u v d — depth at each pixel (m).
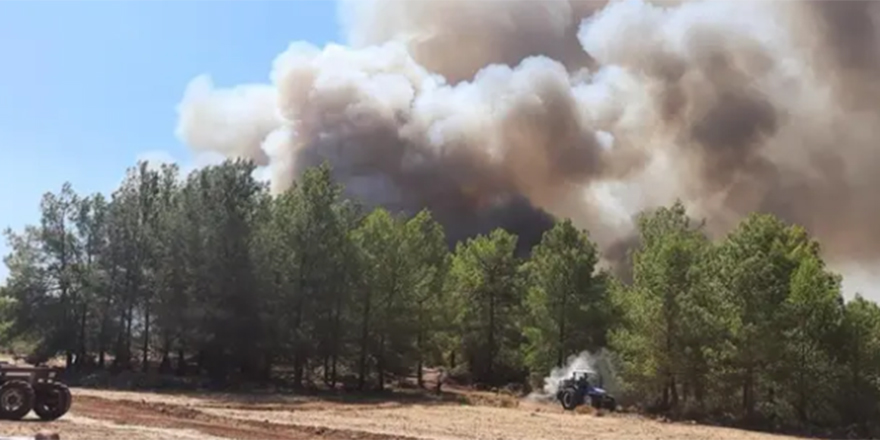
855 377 40.91
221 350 47.81
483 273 61.28
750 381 40.41
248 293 47.38
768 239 47.00
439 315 52.38
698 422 40.16
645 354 42.66
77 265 51.62
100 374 47.38
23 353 58.44
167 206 51.38
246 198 49.06
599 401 42.28
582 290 50.56
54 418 23.83
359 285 49.66
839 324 40.91
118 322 50.94
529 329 51.09
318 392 46.78
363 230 51.25
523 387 57.25
